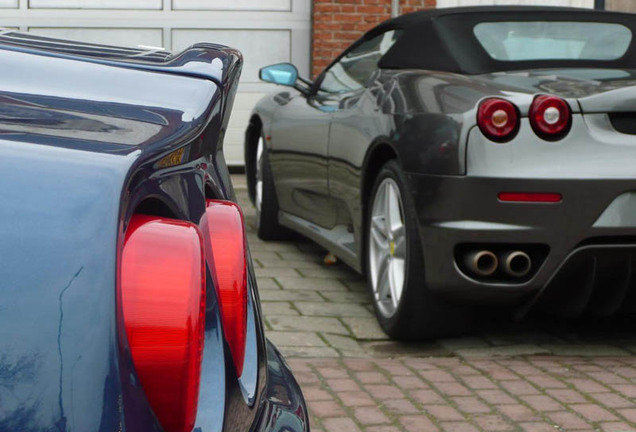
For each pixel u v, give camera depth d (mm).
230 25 10156
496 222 3596
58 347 818
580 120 3623
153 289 892
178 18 10062
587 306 3908
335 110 4926
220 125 1208
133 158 904
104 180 874
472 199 3602
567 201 3576
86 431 806
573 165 3578
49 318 824
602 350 4051
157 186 962
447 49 4355
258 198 6516
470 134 3619
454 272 3686
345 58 5402
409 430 3059
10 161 867
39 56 1157
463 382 3564
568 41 4434
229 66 1230
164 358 886
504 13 4582
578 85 3750
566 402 3365
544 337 4219
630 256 3658
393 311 4016
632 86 3672
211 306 1095
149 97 1092
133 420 835
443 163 3674
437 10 4742
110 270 846
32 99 1022
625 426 3152
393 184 3992
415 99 3990
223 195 1270
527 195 3568
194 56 1236
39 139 900
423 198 3750
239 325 1177
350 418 3148
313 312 4543
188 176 1070
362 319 4438
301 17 10281
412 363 3805
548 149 3594
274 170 6074
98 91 1087
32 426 798
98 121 986
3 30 1456
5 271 828
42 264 835
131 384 847
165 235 925
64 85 1081
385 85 4375
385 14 10211
